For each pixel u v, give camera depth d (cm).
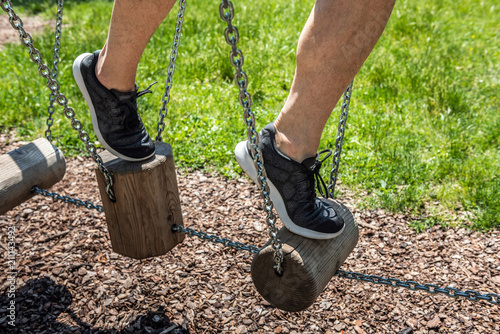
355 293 267
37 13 815
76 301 254
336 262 175
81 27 680
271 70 532
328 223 167
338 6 135
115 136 189
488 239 310
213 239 208
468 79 523
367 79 514
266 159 163
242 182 371
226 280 273
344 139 408
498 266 287
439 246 305
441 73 509
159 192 204
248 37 616
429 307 257
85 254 290
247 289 266
